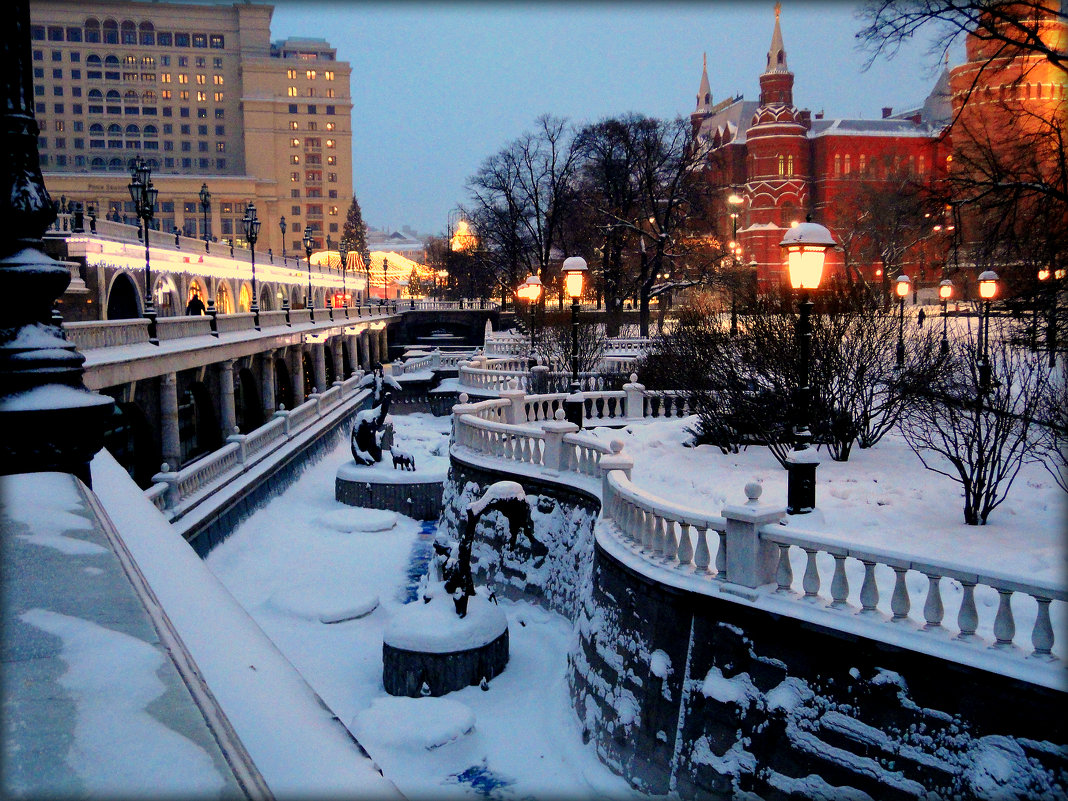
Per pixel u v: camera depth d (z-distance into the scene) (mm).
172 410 27266
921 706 7184
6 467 5652
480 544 17453
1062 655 6906
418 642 12656
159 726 1615
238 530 22500
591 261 62312
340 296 101062
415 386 46031
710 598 9078
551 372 30406
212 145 155125
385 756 10570
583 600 12500
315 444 33562
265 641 2896
